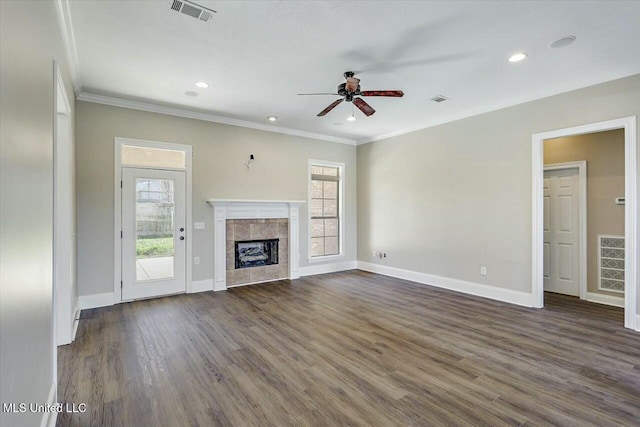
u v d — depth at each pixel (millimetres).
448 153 5336
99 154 4344
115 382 2453
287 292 5121
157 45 3029
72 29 2746
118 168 4477
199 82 3885
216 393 2316
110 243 4418
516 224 4480
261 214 5781
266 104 4664
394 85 3957
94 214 4305
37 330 1648
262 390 2357
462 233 5137
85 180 4246
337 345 3131
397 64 3400
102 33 2814
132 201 4586
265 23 2680
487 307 4332
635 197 3494
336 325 3662
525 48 3066
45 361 1828
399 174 6184
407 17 2588
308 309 4250
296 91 4168
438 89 4094
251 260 5715
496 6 2443
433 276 5570
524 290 4410
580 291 4805
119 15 2559
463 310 4207
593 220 4703
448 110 4941
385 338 3297
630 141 3521
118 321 3770
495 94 4281
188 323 3713
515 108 4477
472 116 4992
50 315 1996
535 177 4281
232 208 5449
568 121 3984
